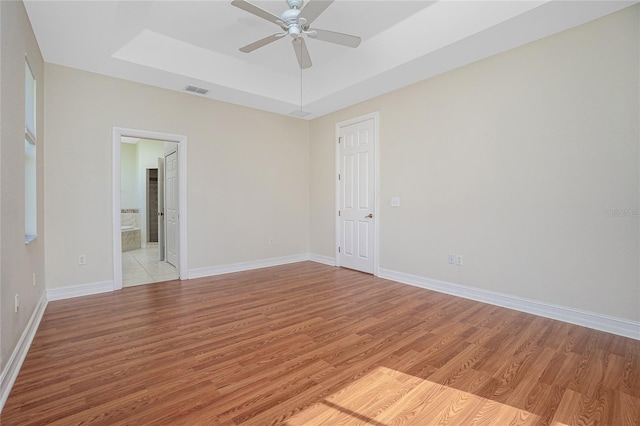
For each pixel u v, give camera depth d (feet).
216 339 8.09
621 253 8.33
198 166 14.65
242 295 11.88
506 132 10.44
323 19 10.44
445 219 12.19
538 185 9.77
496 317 9.64
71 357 7.11
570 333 8.45
